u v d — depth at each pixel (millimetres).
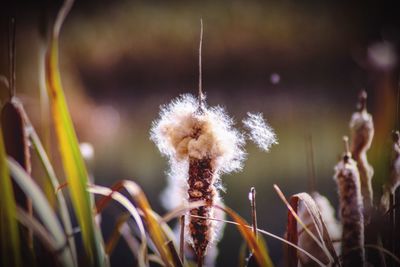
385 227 795
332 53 8625
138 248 871
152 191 3230
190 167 731
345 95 6742
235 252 2035
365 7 8609
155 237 743
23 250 723
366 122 840
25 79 4441
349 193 781
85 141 5391
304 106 6207
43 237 679
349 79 7652
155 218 741
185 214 743
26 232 740
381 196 824
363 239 781
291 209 750
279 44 8758
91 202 699
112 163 4281
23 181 670
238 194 3117
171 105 763
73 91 6363
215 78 8734
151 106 7113
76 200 695
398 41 1323
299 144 4441
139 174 3818
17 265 675
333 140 4430
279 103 6586
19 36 4730
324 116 5531
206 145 722
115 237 794
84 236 695
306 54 8727
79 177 696
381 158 814
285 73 8648
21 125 742
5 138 736
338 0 8789
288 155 4148
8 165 668
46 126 815
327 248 751
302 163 3855
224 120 755
